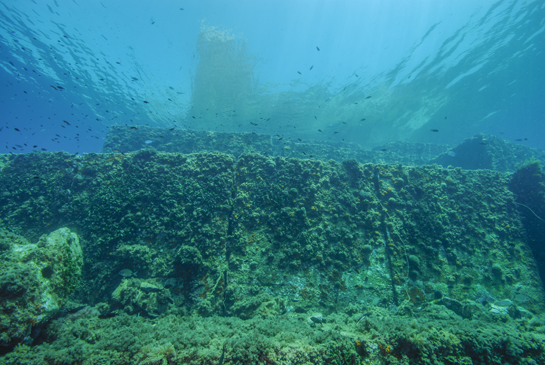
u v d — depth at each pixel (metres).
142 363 2.79
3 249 3.28
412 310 5.00
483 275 5.79
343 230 5.91
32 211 5.62
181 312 4.37
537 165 7.11
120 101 16.55
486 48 13.60
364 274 5.41
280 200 6.04
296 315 4.45
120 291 4.43
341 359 2.96
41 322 3.04
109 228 5.33
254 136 10.54
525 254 6.19
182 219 5.48
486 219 6.70
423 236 6.17
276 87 16.52
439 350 3.14
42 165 6.29
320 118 18.23
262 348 2.95
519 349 3.18
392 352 3.15
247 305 4.46
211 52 15.52
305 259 5.32
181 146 10.09
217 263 5.05
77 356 2.72
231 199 5.98
